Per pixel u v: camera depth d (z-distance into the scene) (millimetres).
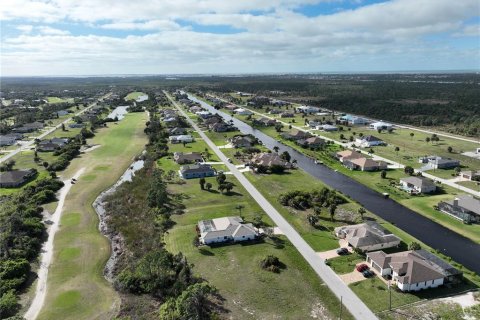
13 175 131000
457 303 62469
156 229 92750
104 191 125062
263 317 60375
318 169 143750
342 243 83188
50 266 78312
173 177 132000
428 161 143750
